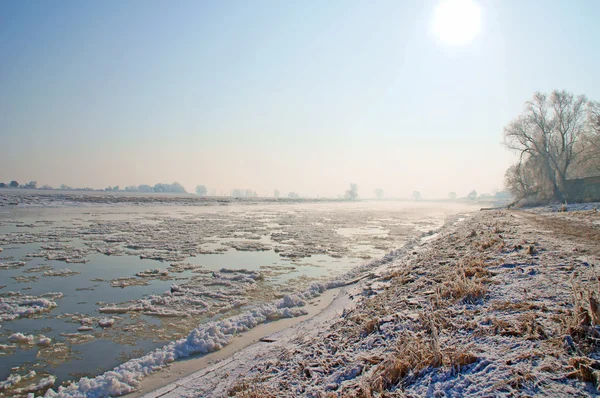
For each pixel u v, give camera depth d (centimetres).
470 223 2841
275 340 788
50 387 648
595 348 417
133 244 2245
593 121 4419
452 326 582
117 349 801
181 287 1294
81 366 724
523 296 653
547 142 4666
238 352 740
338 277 1433
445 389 401
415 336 568
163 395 583
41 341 829
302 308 1047
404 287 950
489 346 478
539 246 1128
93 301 1136
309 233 3052
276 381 530
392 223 4181
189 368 693
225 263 1753
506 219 2622
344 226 3747
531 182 5356
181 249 2123
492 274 855
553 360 408
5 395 618
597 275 714
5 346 811
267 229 3319
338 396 445
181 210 6147
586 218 2261
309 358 597
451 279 891
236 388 538
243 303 1120
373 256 1988
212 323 873
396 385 440
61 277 1429
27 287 1283
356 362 534
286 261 1825
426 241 2377
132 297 1177
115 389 609
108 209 5656
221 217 4694
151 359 718
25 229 2889
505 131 4938
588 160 4800
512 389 367
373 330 654
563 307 561
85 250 2019
